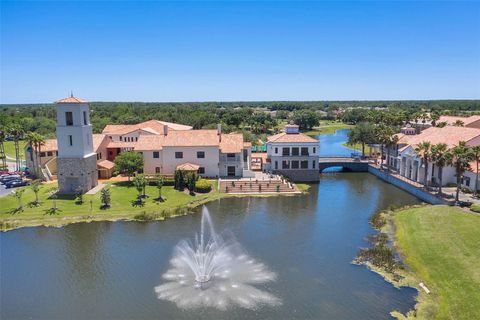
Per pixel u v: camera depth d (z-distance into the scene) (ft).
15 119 577.43
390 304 117.70
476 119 348.18
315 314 112.57
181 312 114.01
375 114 608.19
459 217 178.70
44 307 117.70
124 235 177.58
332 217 204.74
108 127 383.86
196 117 589.32
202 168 278.26
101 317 112.16
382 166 327.06
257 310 114.83
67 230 184.03
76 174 231.50
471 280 124.67
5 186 258.16
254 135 507.71
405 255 153.07
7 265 146.82
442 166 219.41
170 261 149.18
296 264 146.00
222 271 140.15
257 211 215.92
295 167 296.92
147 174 271.49
